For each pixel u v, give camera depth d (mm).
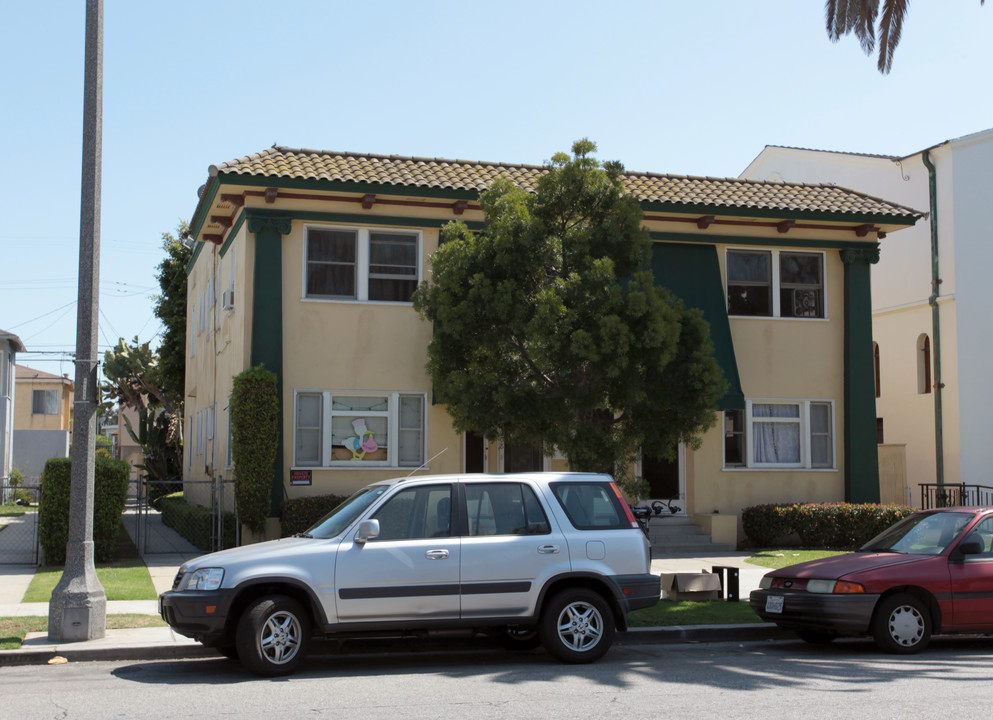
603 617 9430
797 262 20625
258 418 16469
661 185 20359
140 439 33031
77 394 10477
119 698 7867
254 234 17484
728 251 20219
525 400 14266
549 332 13578
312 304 17688
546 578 9258
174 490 31906
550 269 14453
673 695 7969
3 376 33906
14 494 33219
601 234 14367
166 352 32500
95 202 10734
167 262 32781
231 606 8680
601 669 9172
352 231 18047
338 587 8781
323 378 17641
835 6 16234
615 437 14258
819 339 20453
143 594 13031
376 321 17984
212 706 7539
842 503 19375
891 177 24641
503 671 9078
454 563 9039
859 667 9297
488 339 14273
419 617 8938
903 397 24031
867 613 9914
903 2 15742
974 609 10164
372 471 17750
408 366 18062
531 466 18734
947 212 22734
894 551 10773
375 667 9344
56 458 16078
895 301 24297
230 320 19328
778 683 8484
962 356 22234
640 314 13734
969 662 9594
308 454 17594
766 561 16891
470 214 18312
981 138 22328
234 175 16781
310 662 9648
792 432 20219
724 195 20156
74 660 9609
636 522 9805
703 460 19562
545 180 14477
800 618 10195
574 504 9633
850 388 20297
